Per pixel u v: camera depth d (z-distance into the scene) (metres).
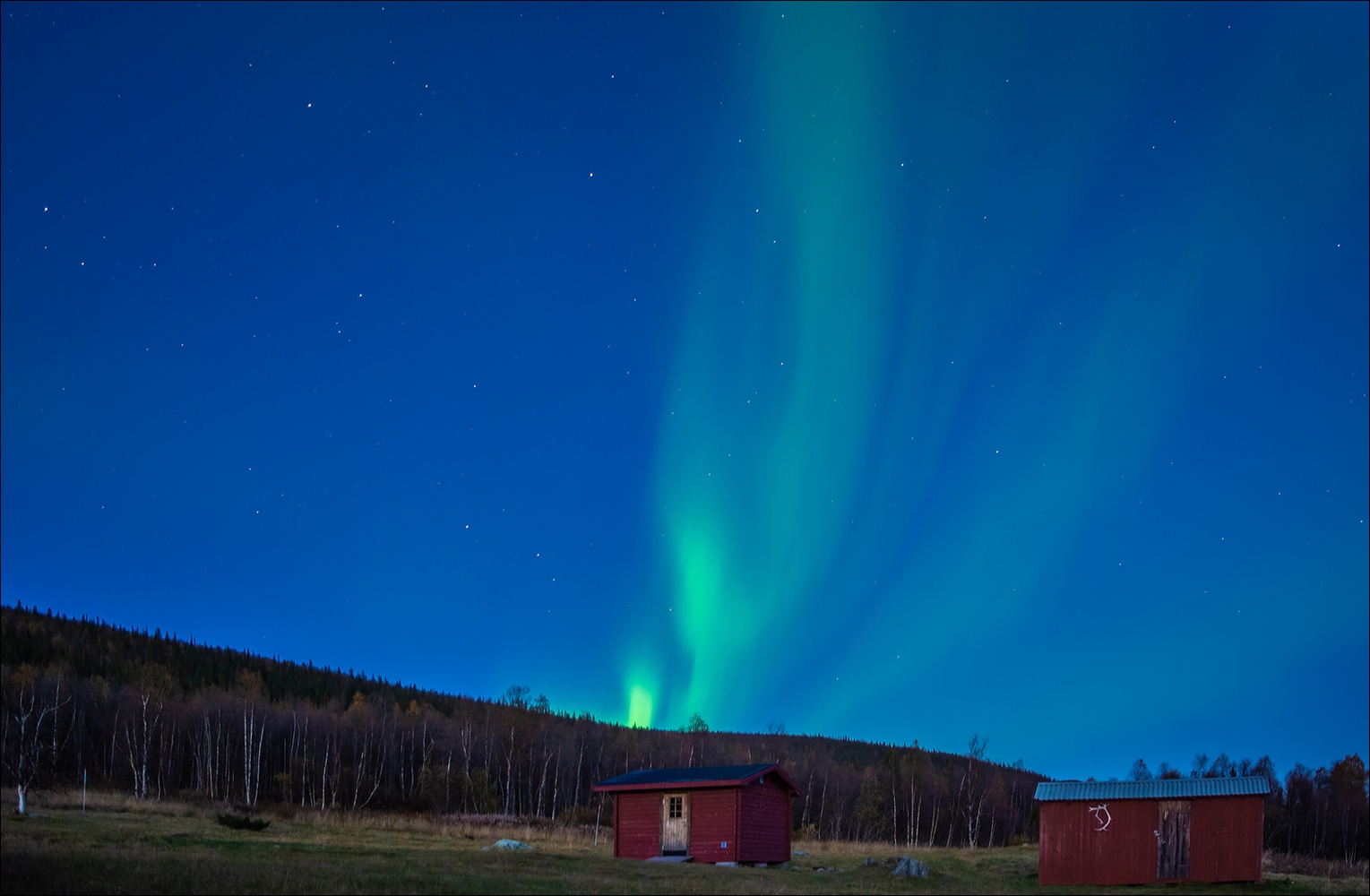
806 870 34.62
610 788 40.19
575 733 110.38
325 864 26.78
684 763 112.00
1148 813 33.34
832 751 145.12
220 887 21.80
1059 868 33.88
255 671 137.25
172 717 89.88
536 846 44.81
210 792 79.62
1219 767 108.94
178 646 143.50
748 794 38.09
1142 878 32.81
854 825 96.62
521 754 101.31
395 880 23.73
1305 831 89.81
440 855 31.80
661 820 39.03
